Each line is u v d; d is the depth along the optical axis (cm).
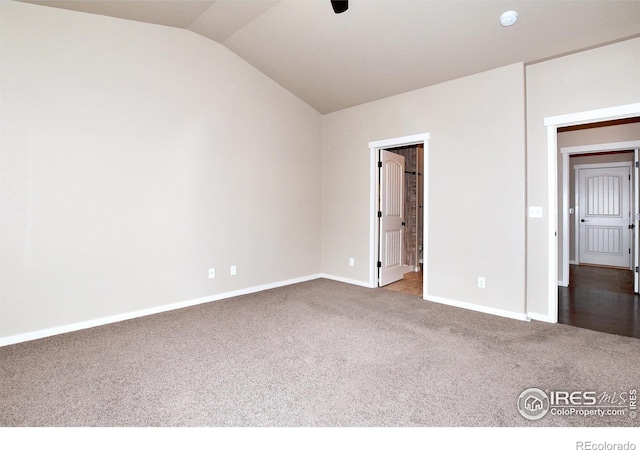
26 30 275
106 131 316
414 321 325
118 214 324
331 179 516
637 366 231
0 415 177
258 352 255
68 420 174
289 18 332
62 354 251
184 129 367
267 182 449
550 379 215
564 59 314
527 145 336
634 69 281
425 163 402
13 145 271
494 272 347
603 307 372
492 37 305
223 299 401
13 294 272
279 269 468
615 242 620
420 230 657
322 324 316
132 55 330
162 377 218
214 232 395
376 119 453
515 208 333
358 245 480
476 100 358
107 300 319
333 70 404
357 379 216
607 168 624
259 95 437
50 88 286
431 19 298
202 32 370
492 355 250
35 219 281
